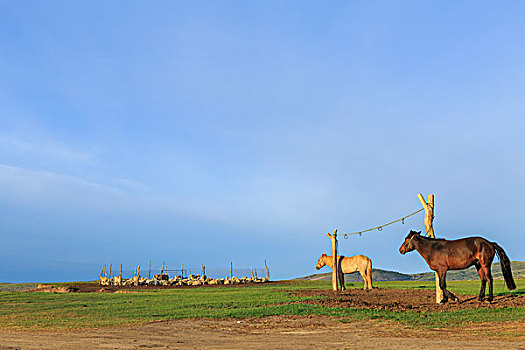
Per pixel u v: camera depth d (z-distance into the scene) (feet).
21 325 47.50
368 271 91.81
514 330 38.01
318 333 40.32
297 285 139.33
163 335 39.99
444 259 58.90
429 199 63.62
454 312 50.49
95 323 48.06
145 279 158.81
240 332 41.70
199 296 84.79
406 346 32.50
